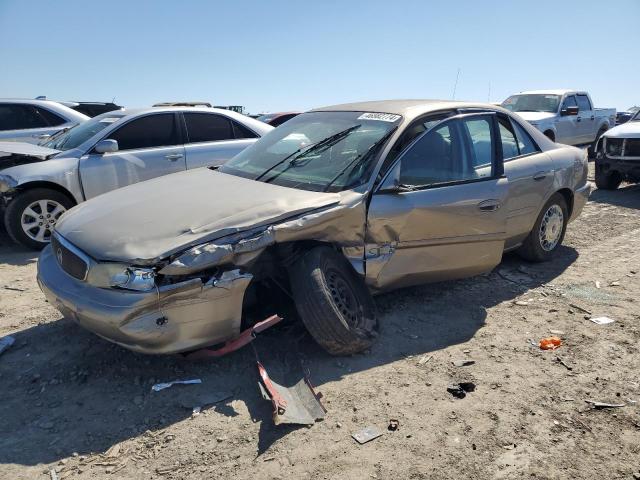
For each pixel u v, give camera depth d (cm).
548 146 559
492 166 472
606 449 280
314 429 296
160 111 728
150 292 303
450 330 417
